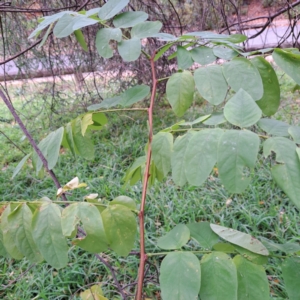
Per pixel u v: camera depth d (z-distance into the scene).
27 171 3.64
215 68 0.81
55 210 0.75
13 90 5.64
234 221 2.53
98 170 3.50
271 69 0.82
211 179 3.15
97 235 0.73
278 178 0.65
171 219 2.65
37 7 3.55
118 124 4.52
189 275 0.68
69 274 2.25
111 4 0.90
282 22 4.49
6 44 3.78
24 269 2.33
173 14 3.62
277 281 2.06
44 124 4.79
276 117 4.02
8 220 0.77
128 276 2.17
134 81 4.44
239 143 0.66
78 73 4.57
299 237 2.29
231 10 3.63
